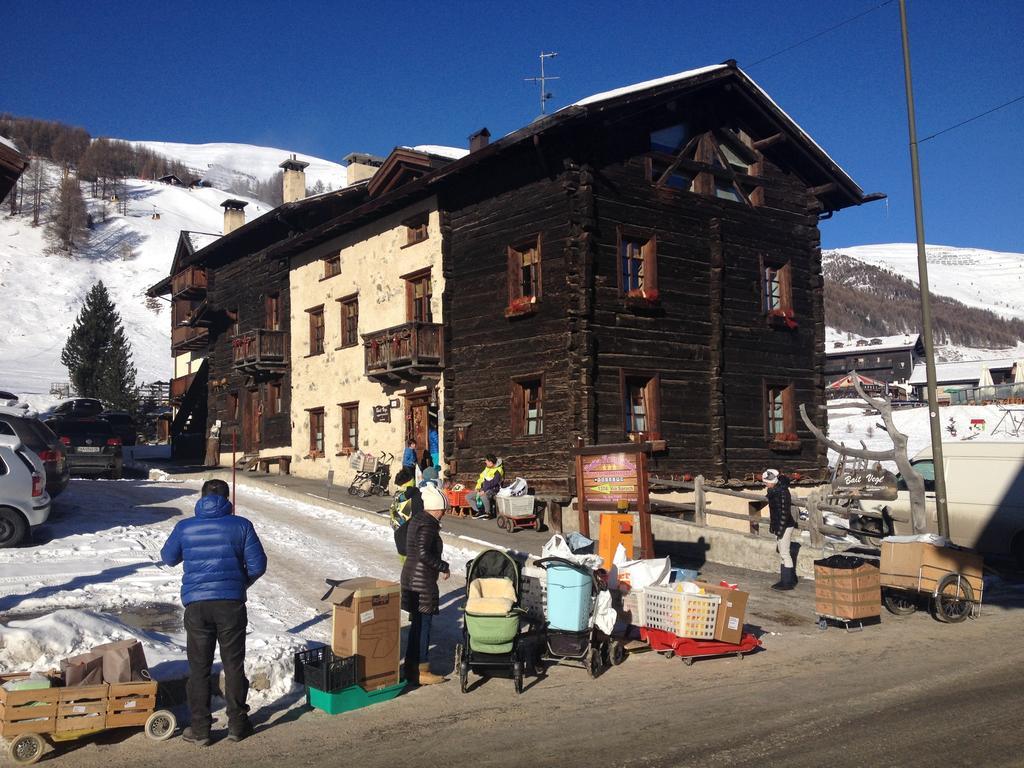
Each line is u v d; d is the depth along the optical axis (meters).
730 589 9.24
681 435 20.86
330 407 27.58
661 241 21.05
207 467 32.12
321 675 7.14
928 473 17.67
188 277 36.91
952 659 8.87
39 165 162.38
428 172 23.23
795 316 24.00
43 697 6.02
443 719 6.94
